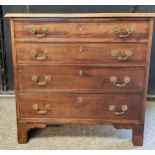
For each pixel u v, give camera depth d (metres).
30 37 1.61
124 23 1.57
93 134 1.94
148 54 1.62
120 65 1.64
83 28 1.58
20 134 1.80
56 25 1.58
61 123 1.78
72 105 1.74
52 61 1.65
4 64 2.44
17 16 1.56
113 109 1.72
